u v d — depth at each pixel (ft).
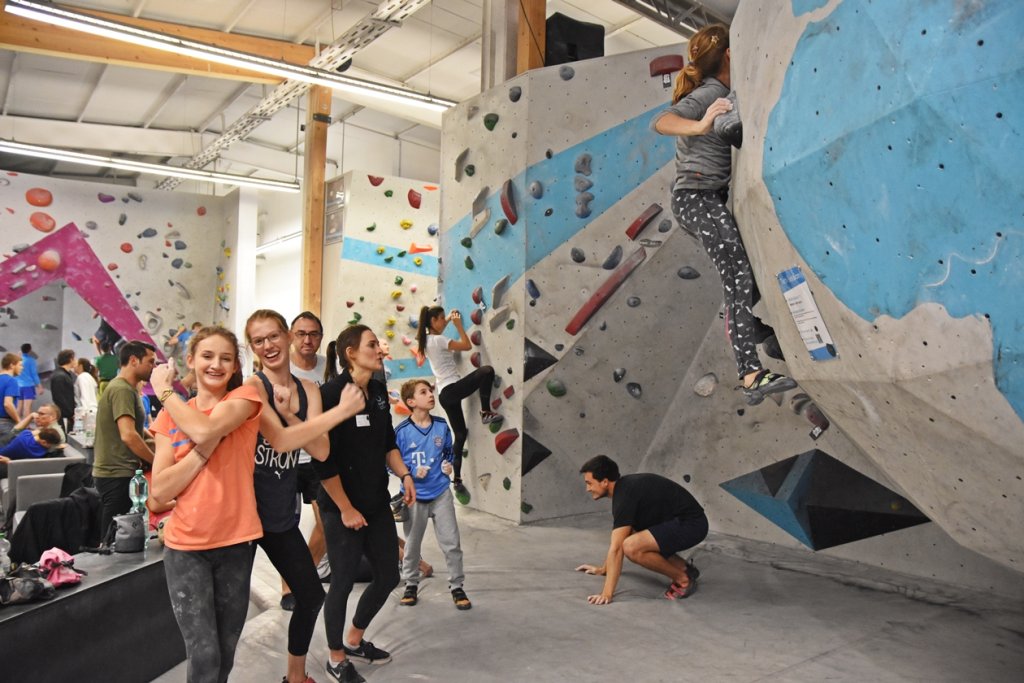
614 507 14.67
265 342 10.02
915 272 7.59
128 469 14.53
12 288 43.19
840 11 7.97
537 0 21.90
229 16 35.14
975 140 6.68
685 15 28.91
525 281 20.20
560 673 11.39
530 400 20.36
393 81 42.75
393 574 11.48
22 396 35.65
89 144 49.80
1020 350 6.82
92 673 10.53
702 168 12.02
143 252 46.80
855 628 12.91
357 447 11.06
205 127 52.13
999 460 7.87
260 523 9.34
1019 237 6.57
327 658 12.19
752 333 11.55
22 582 9.82
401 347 39.09
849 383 9.32
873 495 16.31
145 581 11.78
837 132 8.00
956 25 6.72
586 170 20.27
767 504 18.13
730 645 12.32
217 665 8.68
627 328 20.49
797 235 9.07
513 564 17.11
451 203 23.24
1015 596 13.97
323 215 41.52
